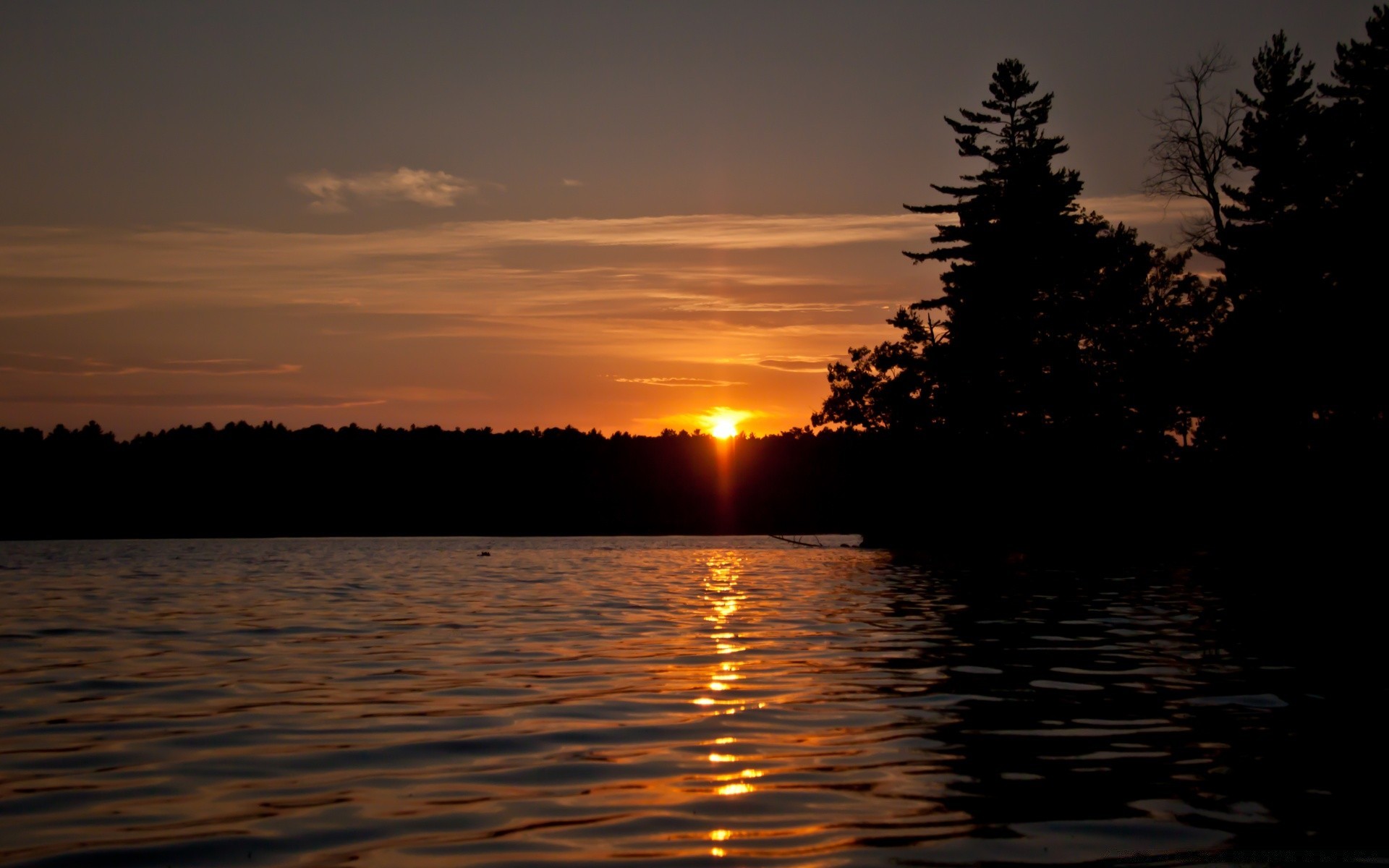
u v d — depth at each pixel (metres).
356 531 137.38
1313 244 52.38
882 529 71.69
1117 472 64.19
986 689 14.52
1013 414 65.44
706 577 40.56
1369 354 50.31
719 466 142.38
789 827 8.50
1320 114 53.31
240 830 8.47
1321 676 15.48
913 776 9.96
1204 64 53.94
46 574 43.59
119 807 9.09
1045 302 64.88
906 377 67.38
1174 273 67.94
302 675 15.83
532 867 7.62
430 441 146.88
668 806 9.07
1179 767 10.26
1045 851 7.92
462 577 41.16
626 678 15.44
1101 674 15.73
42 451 128.62
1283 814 8.77
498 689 14.53
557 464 143.62
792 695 14.05
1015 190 64.69
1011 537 64.56
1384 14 51.72
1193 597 29.83
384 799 9.29
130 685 14.91
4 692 14.36
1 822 8.66
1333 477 51.09
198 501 132.75
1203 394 57.97
